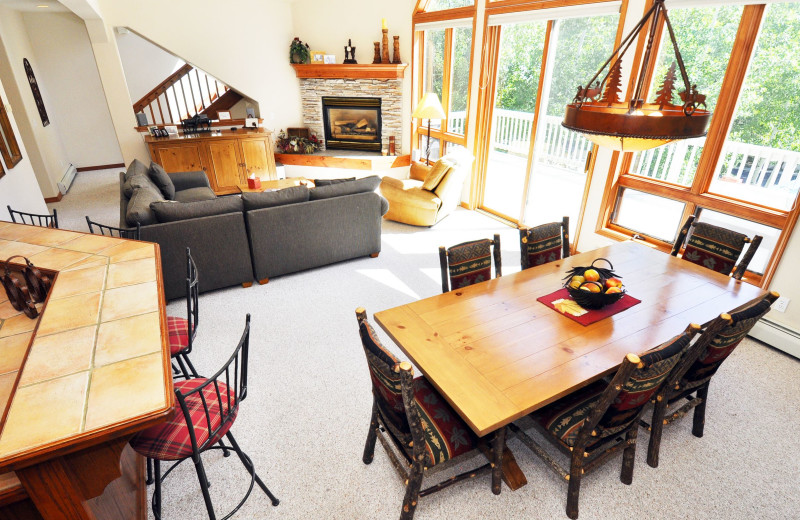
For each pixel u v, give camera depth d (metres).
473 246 2.56
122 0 5.72
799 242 2.81
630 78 3.57
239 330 3.20
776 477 2.10
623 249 3.00
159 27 6.00
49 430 1.16
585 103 1.84
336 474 2.10
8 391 1.52
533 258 2.83
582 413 1.92
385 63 6.33
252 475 1.84
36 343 1.52
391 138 6.94
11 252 2.28
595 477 2.10
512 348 1.92
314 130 7.35
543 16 4.14
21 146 4.66
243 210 3.66
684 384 2.06
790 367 2.87
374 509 1.94
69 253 2.27
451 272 2.52
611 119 1.42
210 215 3.48
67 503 1.29
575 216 5.08
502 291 2.43
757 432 2.36
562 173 6.09
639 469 2.14
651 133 1.38
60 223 5.30
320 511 1.92
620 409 1.70
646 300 2.31
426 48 6.17
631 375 1.55
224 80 6.57
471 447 1.81
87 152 7.98
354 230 4.15
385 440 2.03
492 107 5.17
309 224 3.88
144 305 1.77
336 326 3.26
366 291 3.78
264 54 6.68
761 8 2.78
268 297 3.68
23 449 1.10
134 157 6.44
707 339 1.79
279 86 6.97
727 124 3.13
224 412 1.72
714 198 3.27
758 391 2.65
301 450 2.22
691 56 3.25
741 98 3.05
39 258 2.21
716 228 2.78
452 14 5.28
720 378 2.77
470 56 5.17
